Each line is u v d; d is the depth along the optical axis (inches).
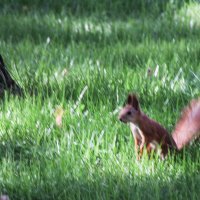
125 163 382.0
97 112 444.1
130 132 418.0
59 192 362.3
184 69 538.3
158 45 627.2
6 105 457.4
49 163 388.5
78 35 685.9
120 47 624.7
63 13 784.9
